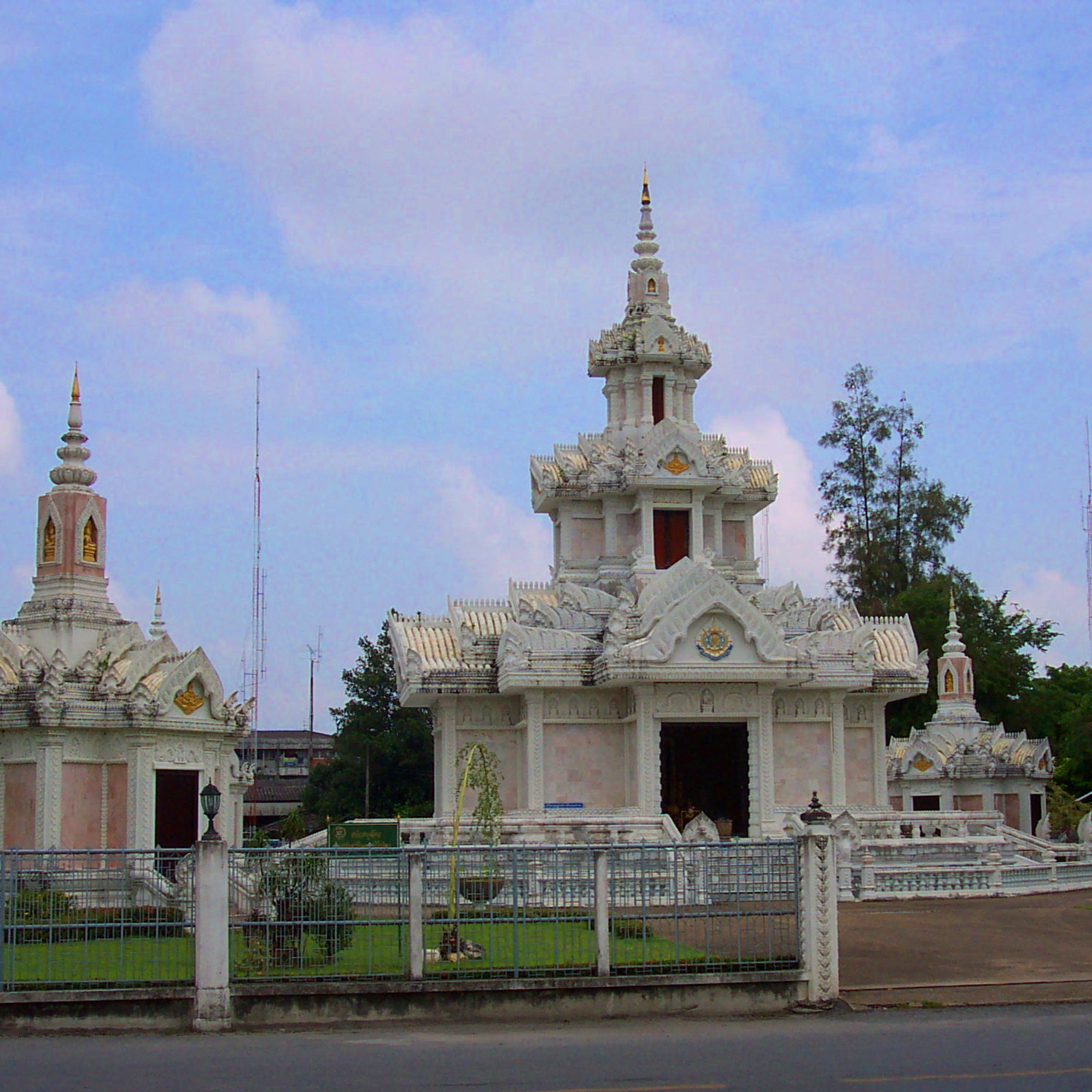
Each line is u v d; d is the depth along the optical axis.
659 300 68.69
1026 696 98.75
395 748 97.44
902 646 64.69
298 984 28.08
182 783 48.59
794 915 30.47
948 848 53.25
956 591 97.19
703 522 64.50
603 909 29.48
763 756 57.88
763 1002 29.70
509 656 58.19
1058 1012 29.95
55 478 50.38
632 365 66.81
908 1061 24.48
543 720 59.22
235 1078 22.94
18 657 47.75
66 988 27.80
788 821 54.91
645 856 30.58
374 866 31.78
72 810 46.50
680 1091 22.03
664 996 29.20
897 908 46.25
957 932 39.91
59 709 45.97
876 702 63.94
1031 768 77.88
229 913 28.88
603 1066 23.97
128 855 30.92
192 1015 27.66
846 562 101.56
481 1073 23.34
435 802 63.78
